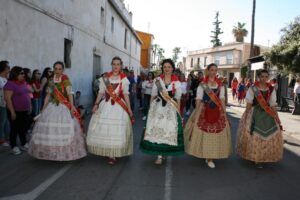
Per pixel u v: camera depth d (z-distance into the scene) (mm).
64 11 11312
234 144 8188
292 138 9508
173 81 5926
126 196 4465
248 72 22422
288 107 16656
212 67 5895
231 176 5547
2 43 7543
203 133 5895
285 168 6203
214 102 5871
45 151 5668
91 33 15078
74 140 5793
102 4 17062
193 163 6230
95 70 16688
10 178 5031
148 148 5898
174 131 5891
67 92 5812
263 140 5988
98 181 5023
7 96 6145
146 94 11789
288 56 13781
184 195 4578
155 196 4500
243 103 21172
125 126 5895
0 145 6875
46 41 9914
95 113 6012
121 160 6219
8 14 7742
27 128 6648
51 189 4629
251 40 21828
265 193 4797
